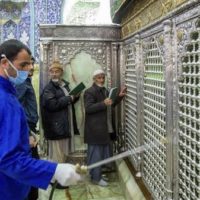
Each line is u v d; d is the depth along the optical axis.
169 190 2.48
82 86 4.12
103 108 3.95
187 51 2.13
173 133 2.42
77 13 6.34
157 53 2.81
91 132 4.03
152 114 3.01
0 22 6.44
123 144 4.53
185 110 2.21
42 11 6.46
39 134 4.51
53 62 4.16
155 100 2.92
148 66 3.16
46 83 4.49
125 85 4.35
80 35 4.50
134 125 3.82
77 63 4.54
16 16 6.46
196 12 1.93
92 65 4.55
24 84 3.23
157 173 2.90
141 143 3.48
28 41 6.48
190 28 2.04
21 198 1.84
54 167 1.53
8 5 6.41
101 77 4.10
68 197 3.83
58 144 4.19
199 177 1.99
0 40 6.47
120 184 4.09
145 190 3.27
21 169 1.46
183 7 2.08
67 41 4.50
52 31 4.46
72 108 4.38
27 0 6.42
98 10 6.35
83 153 4.55
